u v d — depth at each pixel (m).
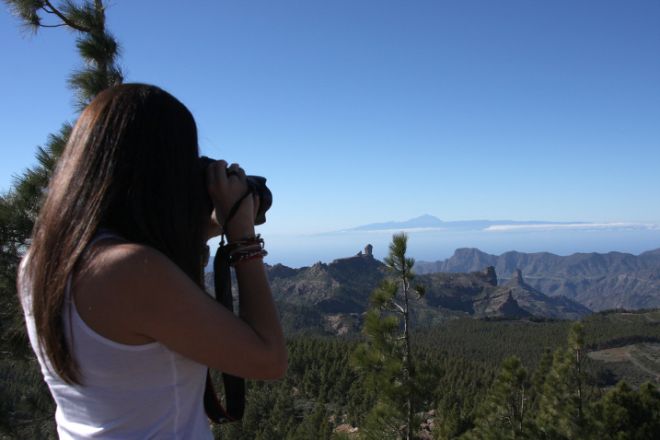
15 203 5.67
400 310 9.39
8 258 5.48
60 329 1.17
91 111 1.36
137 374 1.17
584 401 19.19
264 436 42.66
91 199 1.22
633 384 90.94
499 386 18.20
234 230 1.44
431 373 9.09
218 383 1.86
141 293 1.14
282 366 1.33
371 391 9.40
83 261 1.17
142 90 1.38
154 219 1.28
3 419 5.62
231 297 1.47
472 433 18.25
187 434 1.26
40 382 5.89
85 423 1.21
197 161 1.43
